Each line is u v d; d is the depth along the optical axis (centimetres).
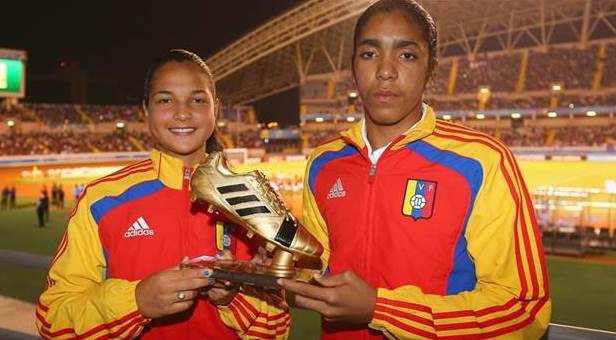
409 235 175
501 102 4212
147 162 217
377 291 153
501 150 175
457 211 172
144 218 203
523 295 162
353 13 3731
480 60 4350
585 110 3956
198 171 153
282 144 5594
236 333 204
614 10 3884
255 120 5719
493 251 165
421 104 190
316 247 150
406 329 153
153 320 203
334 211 192
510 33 4234
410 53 172
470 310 156
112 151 4609
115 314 170
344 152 202
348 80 4628
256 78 5000
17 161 3719
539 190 1572
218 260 159
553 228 1220
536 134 4066
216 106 222
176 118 201
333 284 144
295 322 626
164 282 157
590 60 4034
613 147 3581
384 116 177
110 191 207
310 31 4041
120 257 201
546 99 4097
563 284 925
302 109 4866
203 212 206
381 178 183
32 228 1612
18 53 2867
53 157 3891
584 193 1484
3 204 2205
